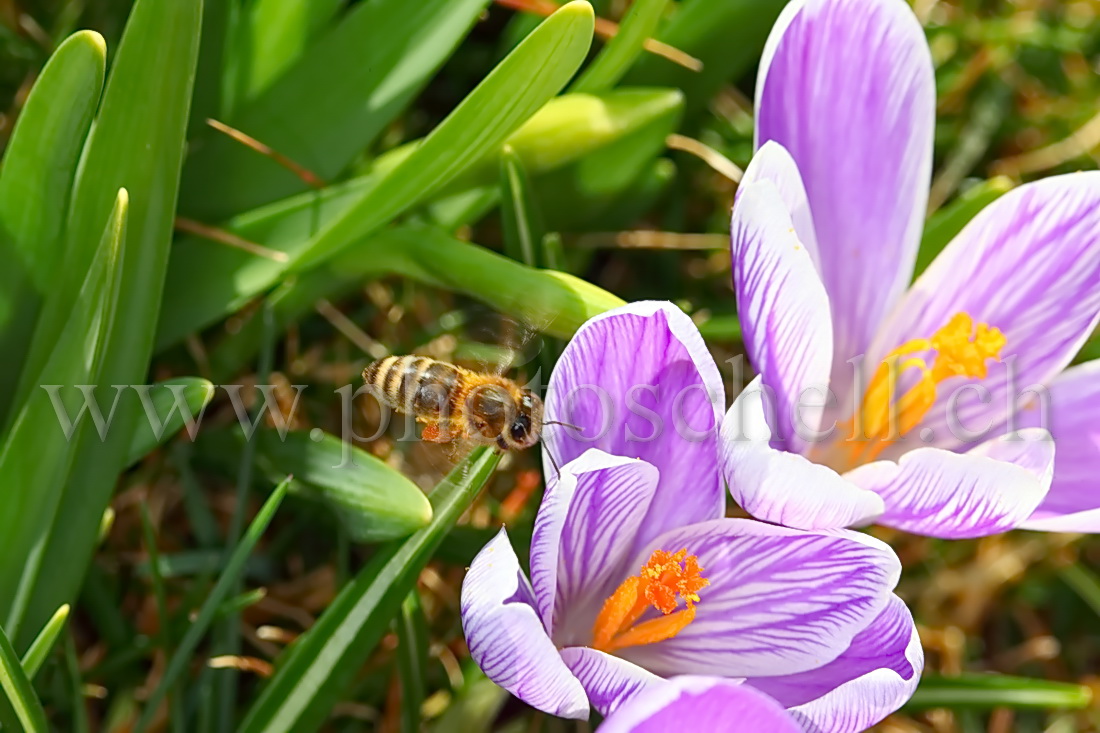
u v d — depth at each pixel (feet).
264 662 0.89
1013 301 0.84
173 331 0.87
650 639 0.80
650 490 0.79
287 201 0.87
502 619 0.75
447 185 0.87
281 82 0.87
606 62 0.86
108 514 0.87
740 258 0.79
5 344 0.83
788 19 0.81
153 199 0.80
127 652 0.87
